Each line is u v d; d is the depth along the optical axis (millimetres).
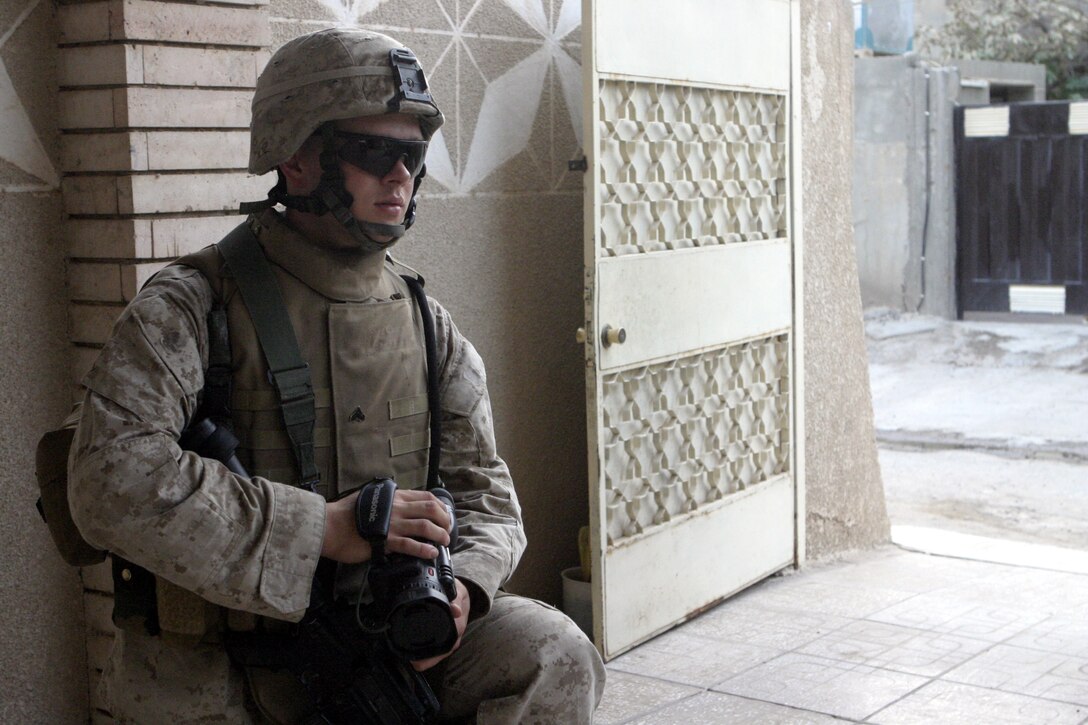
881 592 4762
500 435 4062
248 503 1735
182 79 2777
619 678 3793
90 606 2922
